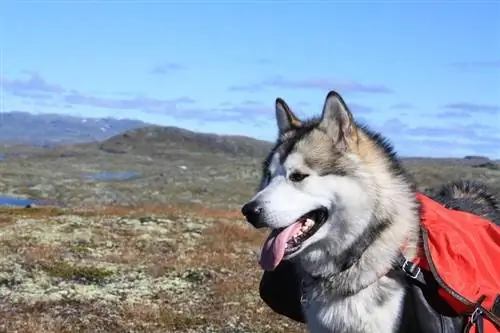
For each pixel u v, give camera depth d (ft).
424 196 5.74
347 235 5.12
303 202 5.23
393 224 5.15
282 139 5.70
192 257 15.19
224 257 15.23
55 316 9.92
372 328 5.07
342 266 5.13
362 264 5.08
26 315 9.91
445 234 5.24
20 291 11.54
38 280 12.45
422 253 5.18
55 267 13.50
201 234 19.04
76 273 13.15
